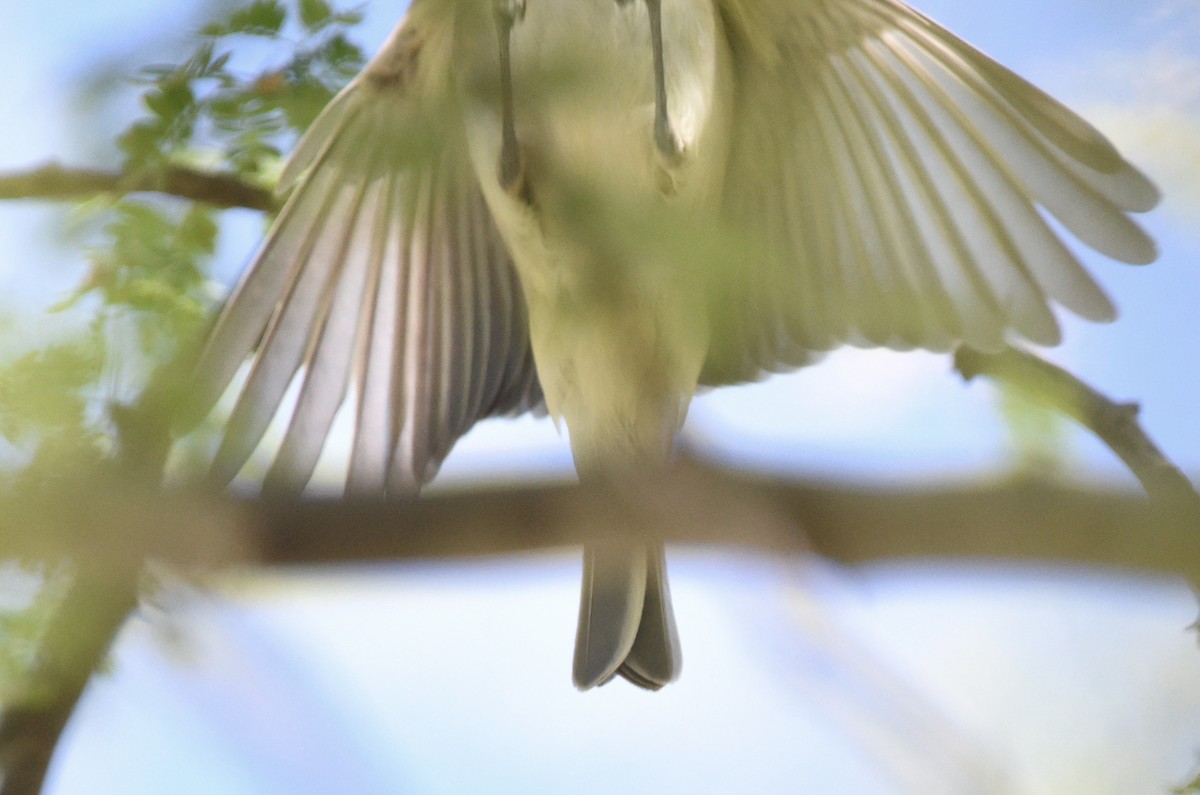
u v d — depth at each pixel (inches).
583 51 85.4
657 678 86.4
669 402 86.8
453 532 81.1
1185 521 72.5
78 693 82.6
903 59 87.0
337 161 86.5
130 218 82.8
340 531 81.0
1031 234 86.7
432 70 86.2
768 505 81.0
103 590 82.1
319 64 84.0
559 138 86.0
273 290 86.8
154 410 82.0
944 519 77.6
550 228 86.0
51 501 77.4
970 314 87.0
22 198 82.4
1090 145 85.7
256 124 83.7
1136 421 84.4
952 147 87.0
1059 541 75.2
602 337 86.5
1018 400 81.9
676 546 81.3
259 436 87.0
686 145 86.4
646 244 83.4
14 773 83.0
